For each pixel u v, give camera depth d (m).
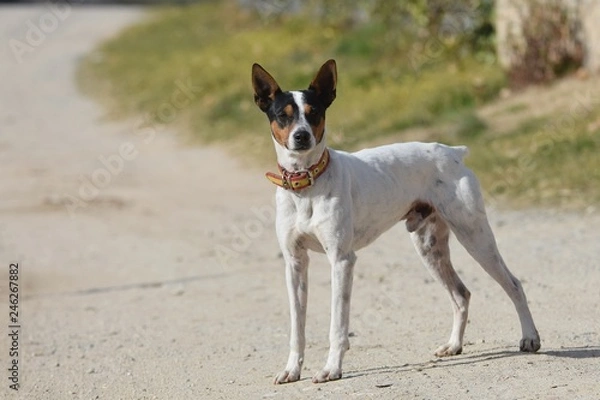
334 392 7.48
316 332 9.71
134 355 9.58
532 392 7.14
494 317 9.62
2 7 49.50
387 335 9.36
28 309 11.63
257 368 8.70
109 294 12.13
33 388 8.79
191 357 9.33
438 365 8.12
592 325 9.06
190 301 11.52
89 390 8.61
